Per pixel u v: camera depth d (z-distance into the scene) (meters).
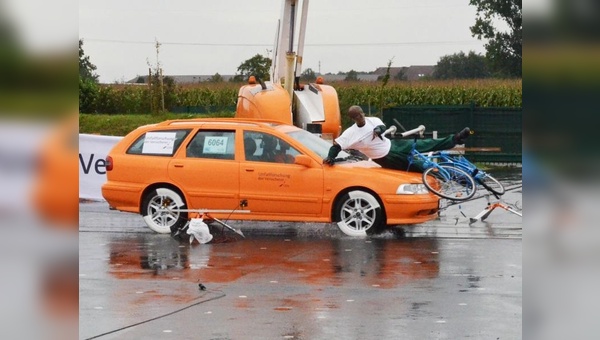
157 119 36.59
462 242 12.43
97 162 17.53
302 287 9.17
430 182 13.16
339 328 7.27
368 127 13.42
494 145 27.98
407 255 11.27
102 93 39.62
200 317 7.71
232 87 42.38
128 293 8.84
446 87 39.28
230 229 13.34
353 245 12.20
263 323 7.47
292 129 14.00
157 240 12.76
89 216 15.54
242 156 13.30
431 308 8.07
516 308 8.04
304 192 13.07
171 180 13.37
